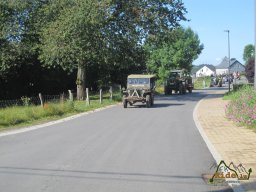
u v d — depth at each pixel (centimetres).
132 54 4231
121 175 920
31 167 1009
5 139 1507
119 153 1188
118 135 1570
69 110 2620
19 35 4156
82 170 972
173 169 980
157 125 1898
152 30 3894
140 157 1127
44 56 3753
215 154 1156
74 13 3534
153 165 1024
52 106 2458
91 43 3644
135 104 3403
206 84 8744
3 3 4041
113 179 884
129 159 1100
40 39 3922
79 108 2856
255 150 1198
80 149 1262
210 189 802
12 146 1340
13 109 2361
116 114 2505
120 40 3822
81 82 4059
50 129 1803
